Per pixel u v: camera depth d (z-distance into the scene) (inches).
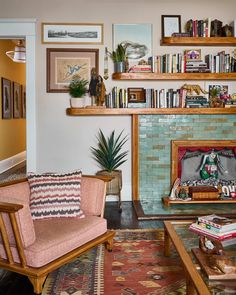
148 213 150.3
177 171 171.9
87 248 93.3
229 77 166.2
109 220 144.0
